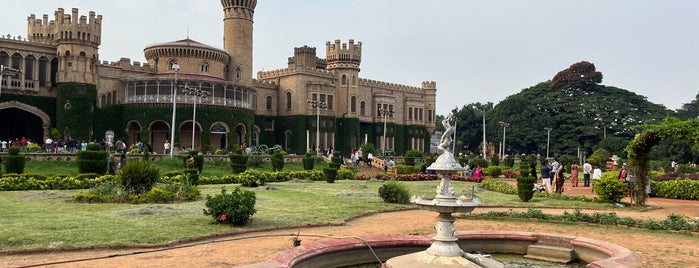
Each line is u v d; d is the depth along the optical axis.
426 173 47.50
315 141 81.62
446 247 11.30
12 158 34.56
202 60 73.12
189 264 11.52
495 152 120.25
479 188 36.03
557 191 30.81
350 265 12.62
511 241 14.52
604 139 106.19
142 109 66.06
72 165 42.78
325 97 83.06
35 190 27.75
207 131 67.38
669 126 24.34
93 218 17.41
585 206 25.67
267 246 13.77
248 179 32.16
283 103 83.94
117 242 13.45
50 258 12.01
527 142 112.62
